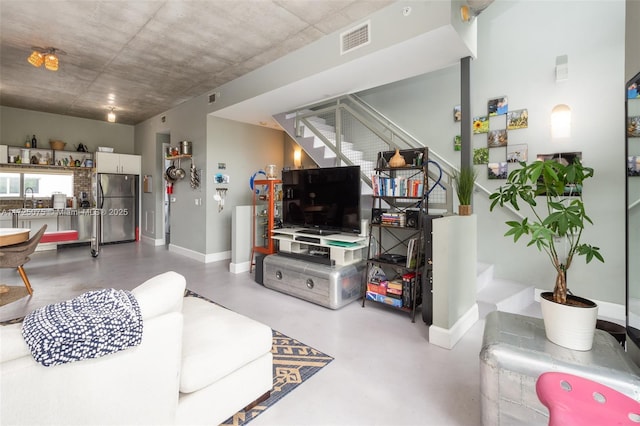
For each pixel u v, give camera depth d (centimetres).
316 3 278
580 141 320
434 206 339
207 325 175
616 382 124
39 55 347
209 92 508
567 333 145
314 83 369
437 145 427
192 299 222
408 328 277
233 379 157
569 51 325
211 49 364
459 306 261
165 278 146
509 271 370
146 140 717
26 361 96
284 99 432
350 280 332
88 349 103
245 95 438
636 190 155
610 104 304
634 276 156
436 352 234
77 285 388
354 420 162
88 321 106
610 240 307
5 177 605
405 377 202
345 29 313
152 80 465
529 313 319
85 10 288
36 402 97
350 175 345
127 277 429
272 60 392
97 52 374
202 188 532
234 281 419
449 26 245
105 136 723
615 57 301
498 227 376
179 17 301
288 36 334
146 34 332
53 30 324
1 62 403
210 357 146
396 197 319
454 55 294
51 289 372
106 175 683
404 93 459
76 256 561
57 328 100
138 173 736
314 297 332
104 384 109
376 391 187
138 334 115
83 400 105
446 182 357
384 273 349
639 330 149
